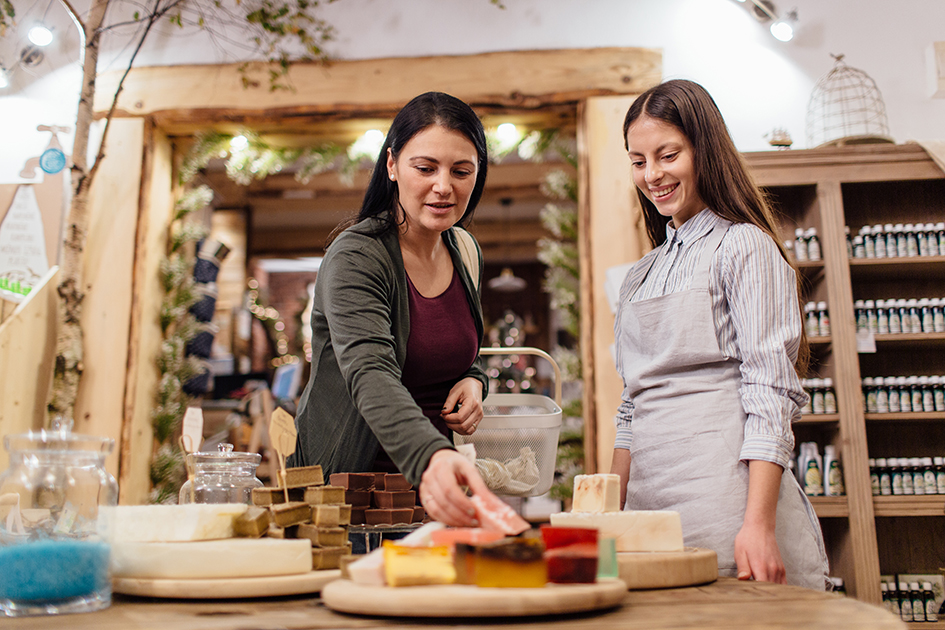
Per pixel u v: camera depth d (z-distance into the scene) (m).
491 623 0.68
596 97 3.49
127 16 3.77
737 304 1.30
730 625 0.66
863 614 0.71
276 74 3.57
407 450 0.93
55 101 3.74
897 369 3.25
